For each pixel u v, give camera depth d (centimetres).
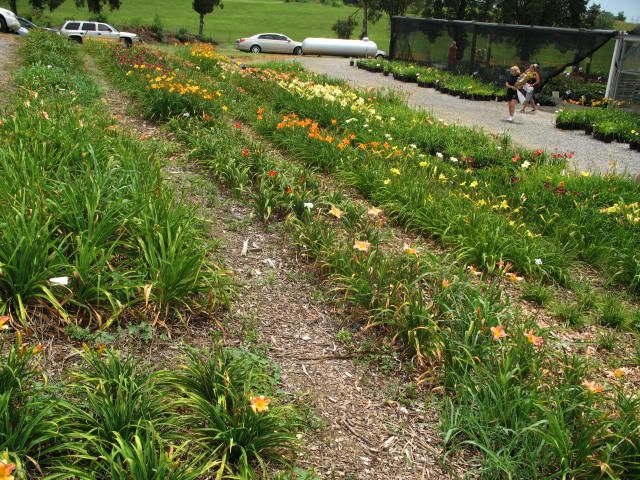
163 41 4391
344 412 344
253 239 563
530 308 520
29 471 255
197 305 408
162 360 354
